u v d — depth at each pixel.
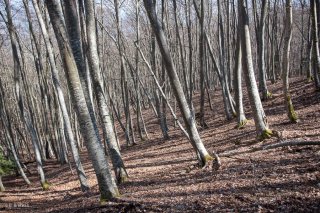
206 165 9.57
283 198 6.15
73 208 9.62
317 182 6.39
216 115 21.58
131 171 12.57
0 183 17.22
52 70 12.95
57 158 25.67
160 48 9.09
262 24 17.59
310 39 19.59
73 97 7.80
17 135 29.83
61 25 7.54
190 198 7.34
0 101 20.47
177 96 9.51
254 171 8.06
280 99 17.61
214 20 34.34
